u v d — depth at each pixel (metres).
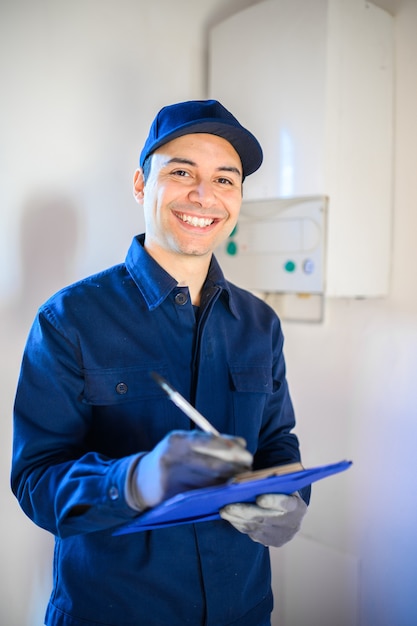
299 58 1.39
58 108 1.40
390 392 1.47
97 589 0.91
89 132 1.46
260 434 1.14
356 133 1.40
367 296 1.46
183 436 0.70
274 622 1.73
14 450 0.92
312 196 1.39
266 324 1.13
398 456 1.46
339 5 1.34
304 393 1.66
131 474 0.75
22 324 1.39
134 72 1.53
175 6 1.59
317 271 1.40
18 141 1.34
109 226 1.52
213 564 0.94
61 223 1.43
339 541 1.59
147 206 0.99
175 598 0.92
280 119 1.44
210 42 1.61
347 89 1.38
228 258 1.60
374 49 1.42
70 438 0.93
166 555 0.91
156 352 0.97
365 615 1.53
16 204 1.35
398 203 1.47
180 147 0.94
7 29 1.31
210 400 1.00
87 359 0.92
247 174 1.09
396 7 1.44
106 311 0.97
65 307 0.95
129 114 1.53
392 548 1.47
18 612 1.42
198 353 0.99
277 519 0.88
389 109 1.46
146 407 0.94
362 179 1.43
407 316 1.44
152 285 0.98
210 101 0.98
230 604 0.96
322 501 1.63
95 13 1.44
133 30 1.51
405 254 1.46
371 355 1.51
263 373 1.06
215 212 0.96
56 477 0.84
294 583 1.69
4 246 1.34
